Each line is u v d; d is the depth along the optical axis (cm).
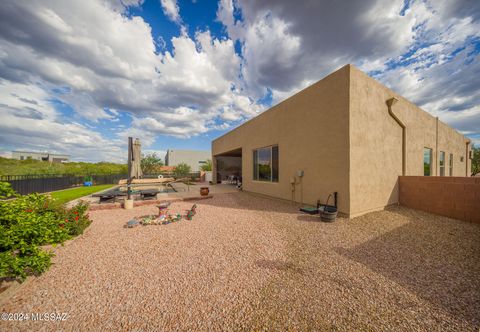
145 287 231
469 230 395
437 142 855
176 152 3431
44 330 171
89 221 443
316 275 251
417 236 373
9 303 204
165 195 926
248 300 206
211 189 1230
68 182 1475
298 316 183
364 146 510
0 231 214
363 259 290
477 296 205
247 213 582
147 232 419
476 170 1570
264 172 887
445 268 262
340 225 441
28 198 283
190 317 185
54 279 247
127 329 172
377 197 545
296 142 662
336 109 510
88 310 195
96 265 281
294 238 377
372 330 166
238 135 1159
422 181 545
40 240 257
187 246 346
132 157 959
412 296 207
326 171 543
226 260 294
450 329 165
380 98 561
